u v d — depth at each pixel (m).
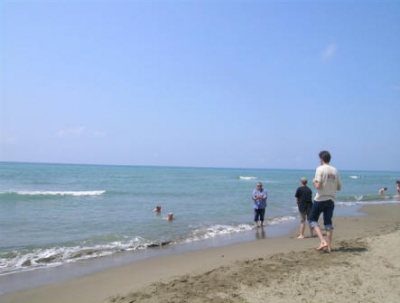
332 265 6.64
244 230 13.66
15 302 5.73
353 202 27.31
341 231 12.88
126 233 12.55
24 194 28.05
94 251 9.70
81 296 5.86
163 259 8.62
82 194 30.38
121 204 22.58
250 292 5.23
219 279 5.93
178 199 26.55
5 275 7.40
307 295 5.05
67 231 12.77
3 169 89.19
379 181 74.94
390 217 18.12
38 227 13.55
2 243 10.58
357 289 5.27
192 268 7.49
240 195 30.78
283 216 18.00
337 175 7.86
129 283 6.45
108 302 5.29
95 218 16.17
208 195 30.62
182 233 12.77
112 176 71.31
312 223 8.16
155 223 14.96
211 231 13.28
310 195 11.47
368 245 8.41
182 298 5.07
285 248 9.77
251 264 6.90
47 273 7.54
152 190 36.56
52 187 39.94
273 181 68.38
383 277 5.82
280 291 5.24
